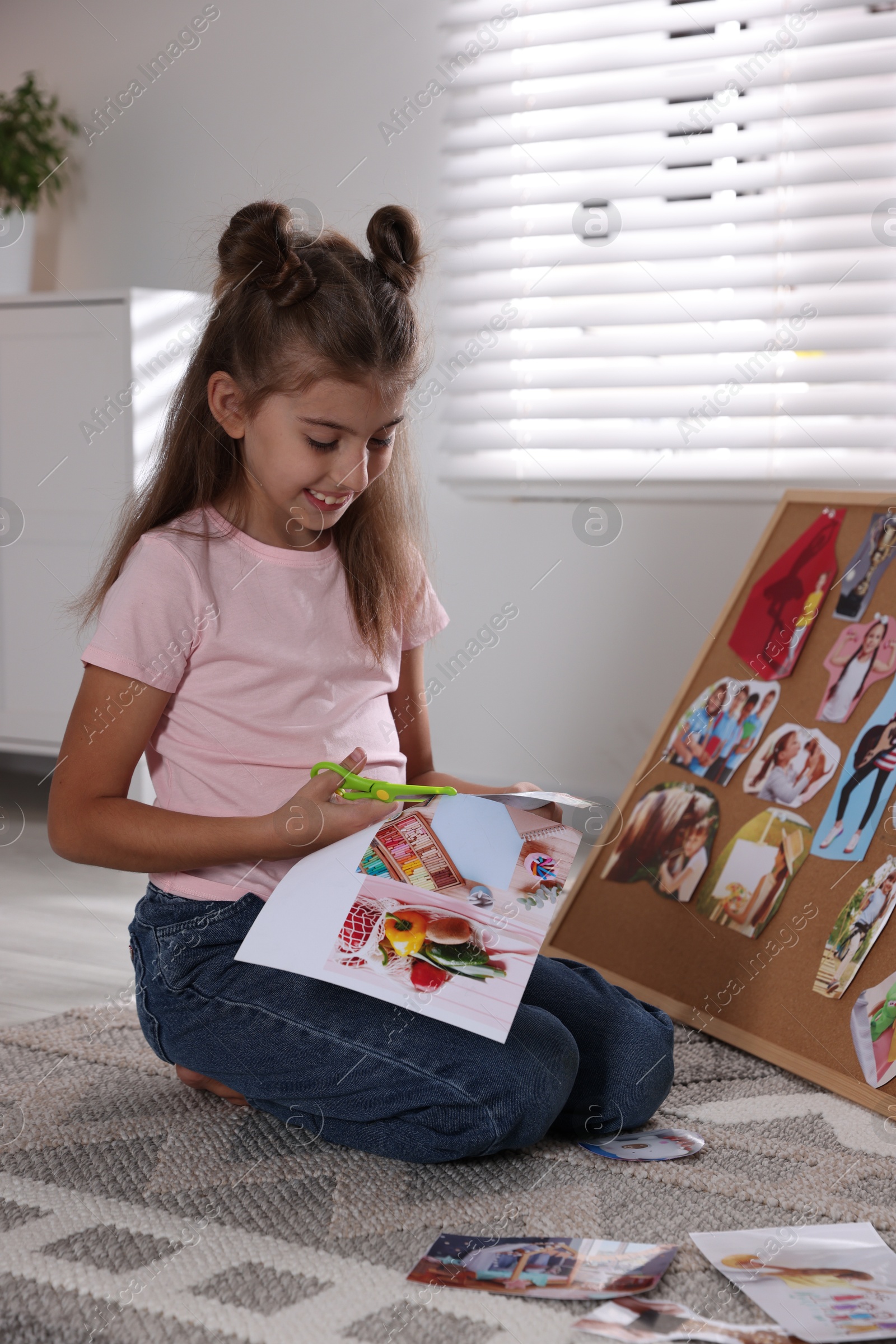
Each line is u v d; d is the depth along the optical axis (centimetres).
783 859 129
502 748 227
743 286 200
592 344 212
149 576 97
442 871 94
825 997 118
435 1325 73
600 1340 72
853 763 127
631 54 203
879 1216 87
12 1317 74
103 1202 89
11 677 222
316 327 90
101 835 93
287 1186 92
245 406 95
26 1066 117
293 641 102
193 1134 102
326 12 224
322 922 90
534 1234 85
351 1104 96
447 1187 93
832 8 190
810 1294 76
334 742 103
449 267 219
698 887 137
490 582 225
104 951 154
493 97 214
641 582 216
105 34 242
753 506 208
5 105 241
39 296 211
